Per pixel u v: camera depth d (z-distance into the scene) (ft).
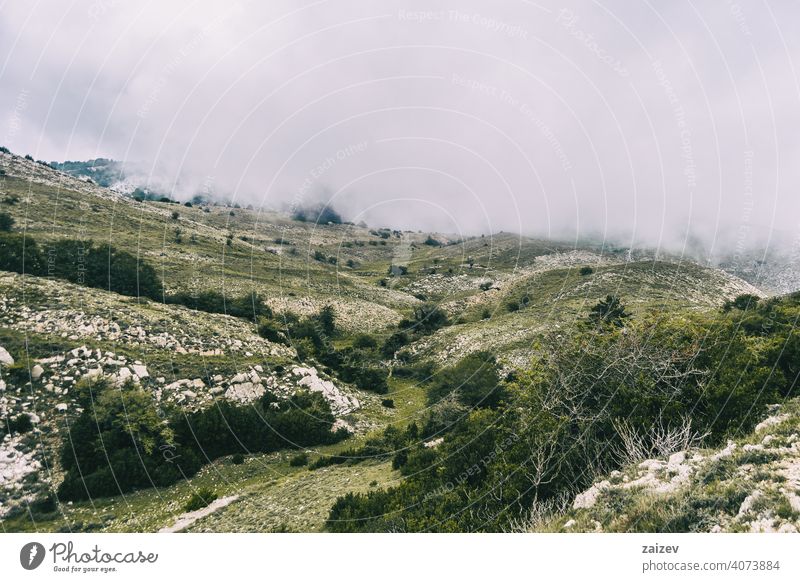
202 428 83.46
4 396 79.97
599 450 37.86
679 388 41.34
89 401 83.15
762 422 34.63
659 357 44.21
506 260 293.43
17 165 307.17
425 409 88.02
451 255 343.05
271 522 50.21
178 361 109.09
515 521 32.53
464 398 80.12
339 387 122.93
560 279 213.05
